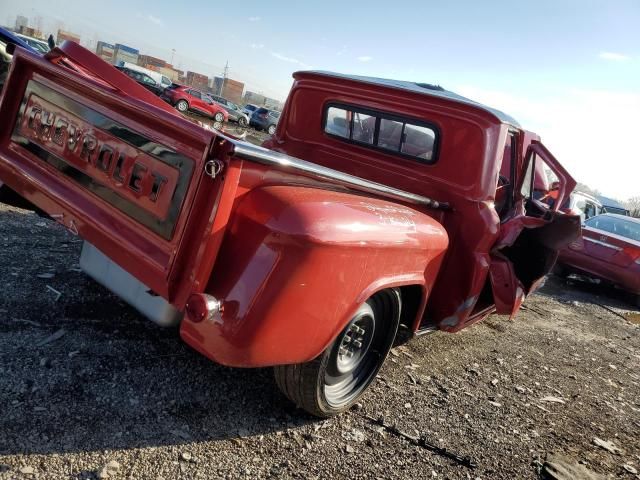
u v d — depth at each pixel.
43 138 2.99
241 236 2.31
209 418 2.85
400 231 2.88
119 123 2.59
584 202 12.02
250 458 2.63
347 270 2.53
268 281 2.26
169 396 2.93
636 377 5.50
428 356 4.62
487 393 4.15
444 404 3.76
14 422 2.39
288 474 2.58
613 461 3.54
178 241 2.27
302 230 2.26
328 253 2.37
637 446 3.86
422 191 3.97
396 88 4.05
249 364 2.37
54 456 2.27
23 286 3.68
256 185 2.38
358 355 3.23
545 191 5.46
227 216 2.27
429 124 3.93
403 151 4.11
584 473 3.26
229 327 2.25
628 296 9.70
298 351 2.51
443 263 3.82
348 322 2.76
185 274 2.30
